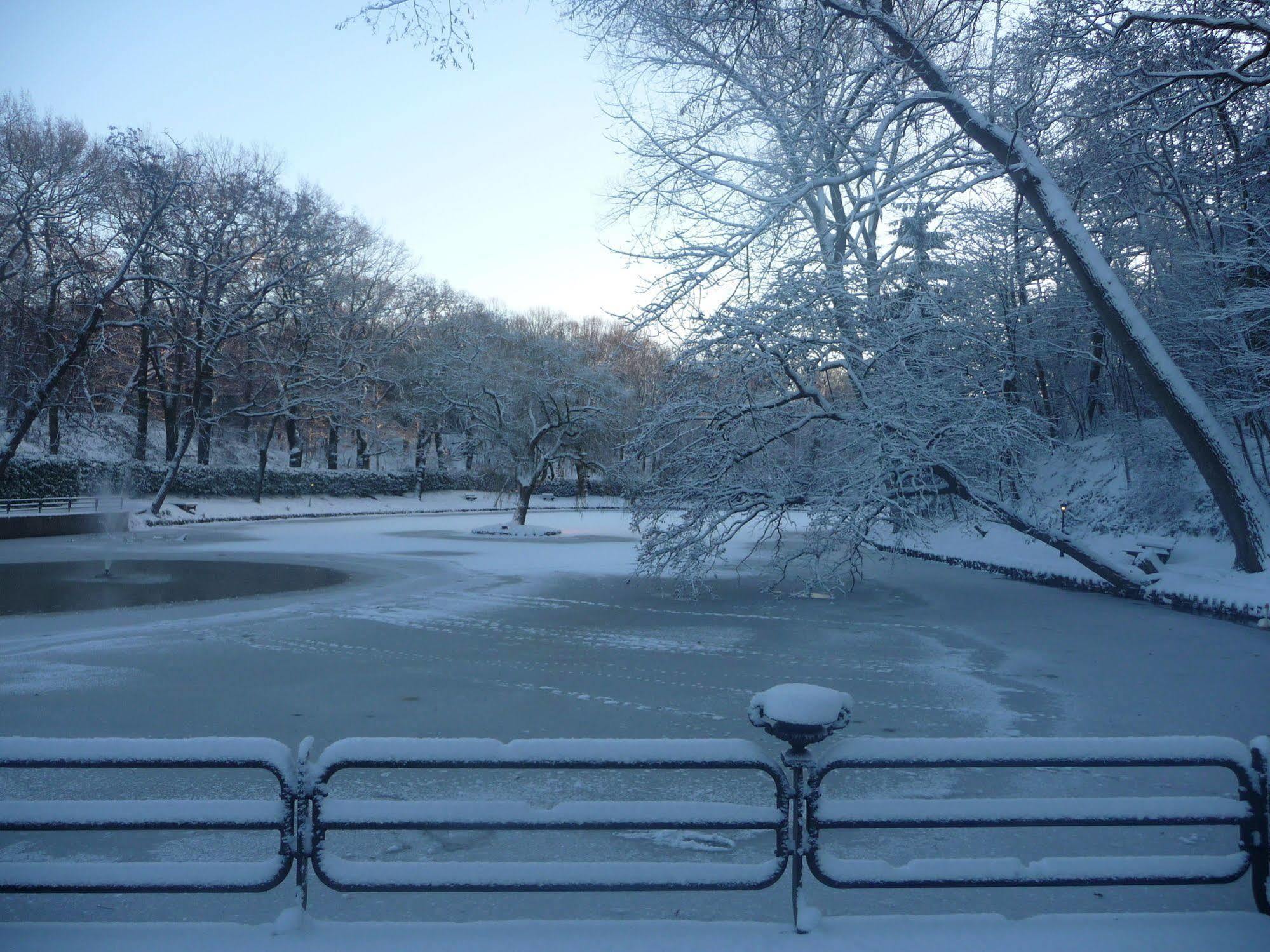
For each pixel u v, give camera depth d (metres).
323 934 3.61
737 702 10.03
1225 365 21.55
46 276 45.16
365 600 19.03
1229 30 18.00
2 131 42.72
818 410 20.16
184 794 6.77
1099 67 19.53
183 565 26.22
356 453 81.81
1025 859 5.59
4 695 10.30
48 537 37.31
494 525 46.62
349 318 62.09
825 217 21.12
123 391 51.50
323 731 8.73
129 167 40.22
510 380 45.56
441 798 6.76
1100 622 16.33
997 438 18.48
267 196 47.91
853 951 3.52
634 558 28.94
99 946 3.51
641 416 20.80
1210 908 4.76
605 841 5.94
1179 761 3.82
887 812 3.75
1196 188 22.27
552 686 10.88
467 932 3.63
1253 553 18.19
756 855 5.67
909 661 12.59
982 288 26.11
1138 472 26.56
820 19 17.34
